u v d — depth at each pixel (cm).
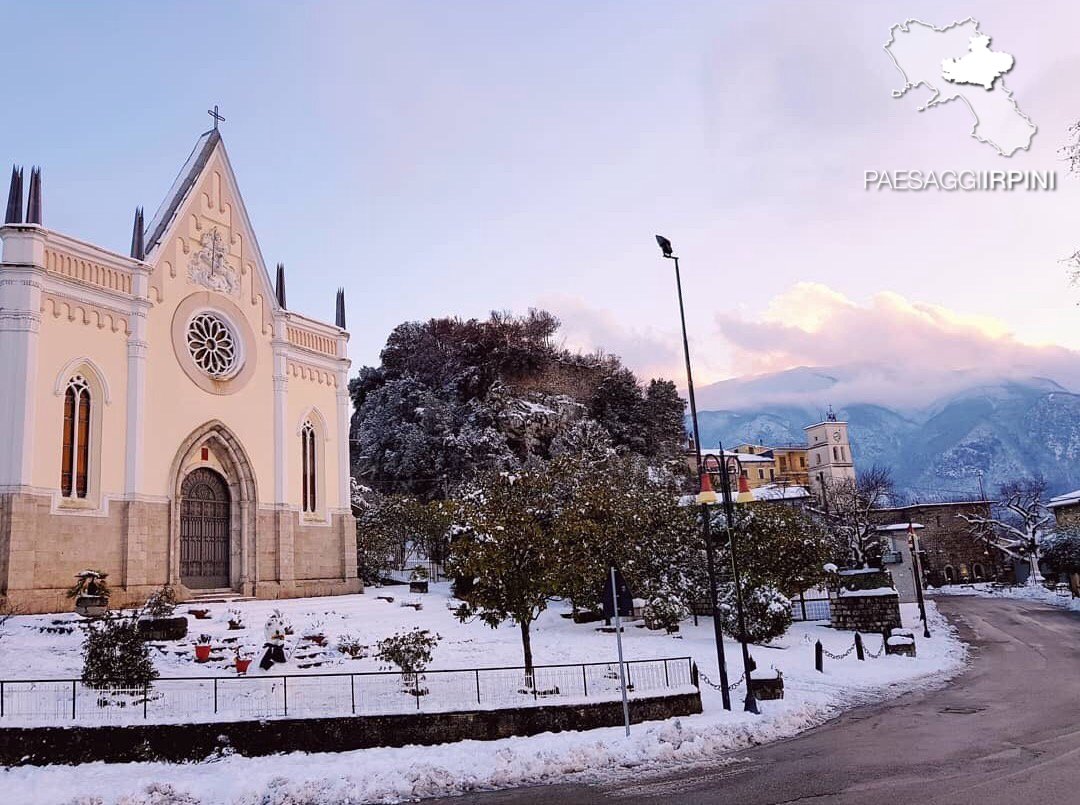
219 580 3562
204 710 1605
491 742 1496
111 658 1627
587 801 1184
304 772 1290
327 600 3662
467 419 7338
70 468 2933
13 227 2836
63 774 1312
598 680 2075
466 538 2072
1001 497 10238
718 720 1706
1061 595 5934
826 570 3897
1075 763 1276
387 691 1819
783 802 1130
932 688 2280
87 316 3053
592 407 8388
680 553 3503
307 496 4125
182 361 3466
